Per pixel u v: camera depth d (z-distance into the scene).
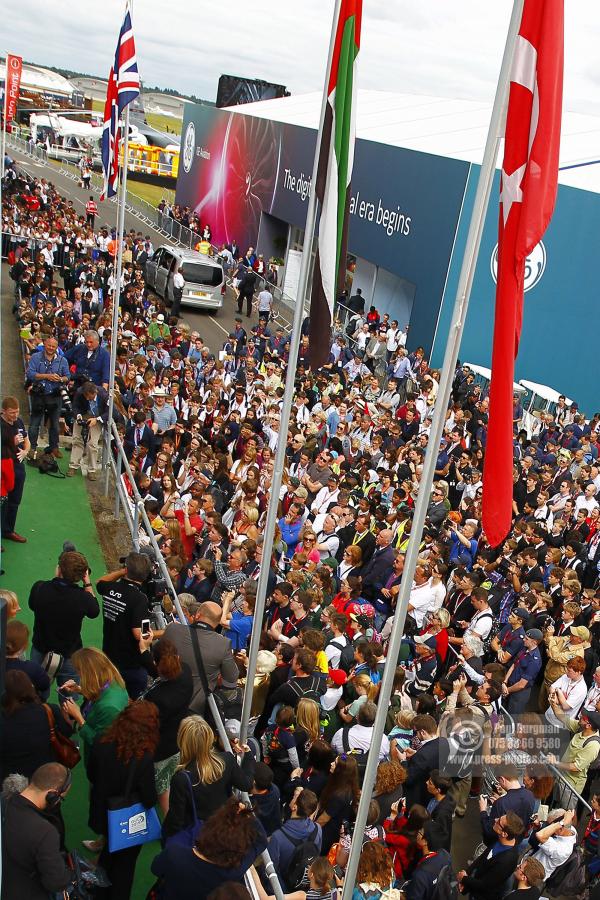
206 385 19.31
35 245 31.70
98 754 5.70
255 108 47.12
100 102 101.69
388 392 22.33
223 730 6.64
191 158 51.88
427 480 5.03
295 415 18.03
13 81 45.84
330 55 6.44
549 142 5.05
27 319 20.41
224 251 40.19
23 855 4.68
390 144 30.58
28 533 11.66
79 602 7.20
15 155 65.12
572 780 8.38
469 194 26.22
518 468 16.61
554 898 7.37
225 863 4.92
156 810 6.62
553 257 26.73
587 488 15.62
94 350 14.62
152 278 34.62
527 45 4.99
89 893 5.76
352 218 33.25
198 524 11.28
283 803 7.18
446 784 6.84
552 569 11.77
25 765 5.64
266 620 9.28
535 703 11.61
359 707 7.74
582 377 27.16
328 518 11.72
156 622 8.83
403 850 6.63
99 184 60.69
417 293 28.44
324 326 6.82
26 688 5.71
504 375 5.29
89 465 13.98
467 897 7.65
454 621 10.88
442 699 8.96
